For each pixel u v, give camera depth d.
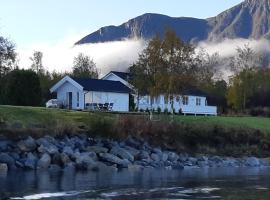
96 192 25.91
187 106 92.12
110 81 83.56
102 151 45.19
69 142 44.72
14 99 67.69
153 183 31.08
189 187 29.23
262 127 70.94
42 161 39.19
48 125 47.00
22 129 43.41
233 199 24.44
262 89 117.38
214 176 37.69
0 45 68.25
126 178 33.91
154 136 53.41
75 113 53.56
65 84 79.50
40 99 70.19
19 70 69.50
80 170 39.28
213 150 58.12
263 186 30.36
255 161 55.31
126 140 50.06
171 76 62.22
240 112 106.88
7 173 34.81
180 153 53.41
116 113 61.91
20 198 23.19
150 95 65.25
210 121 67.12
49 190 26.11
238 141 62.38
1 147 40.22
